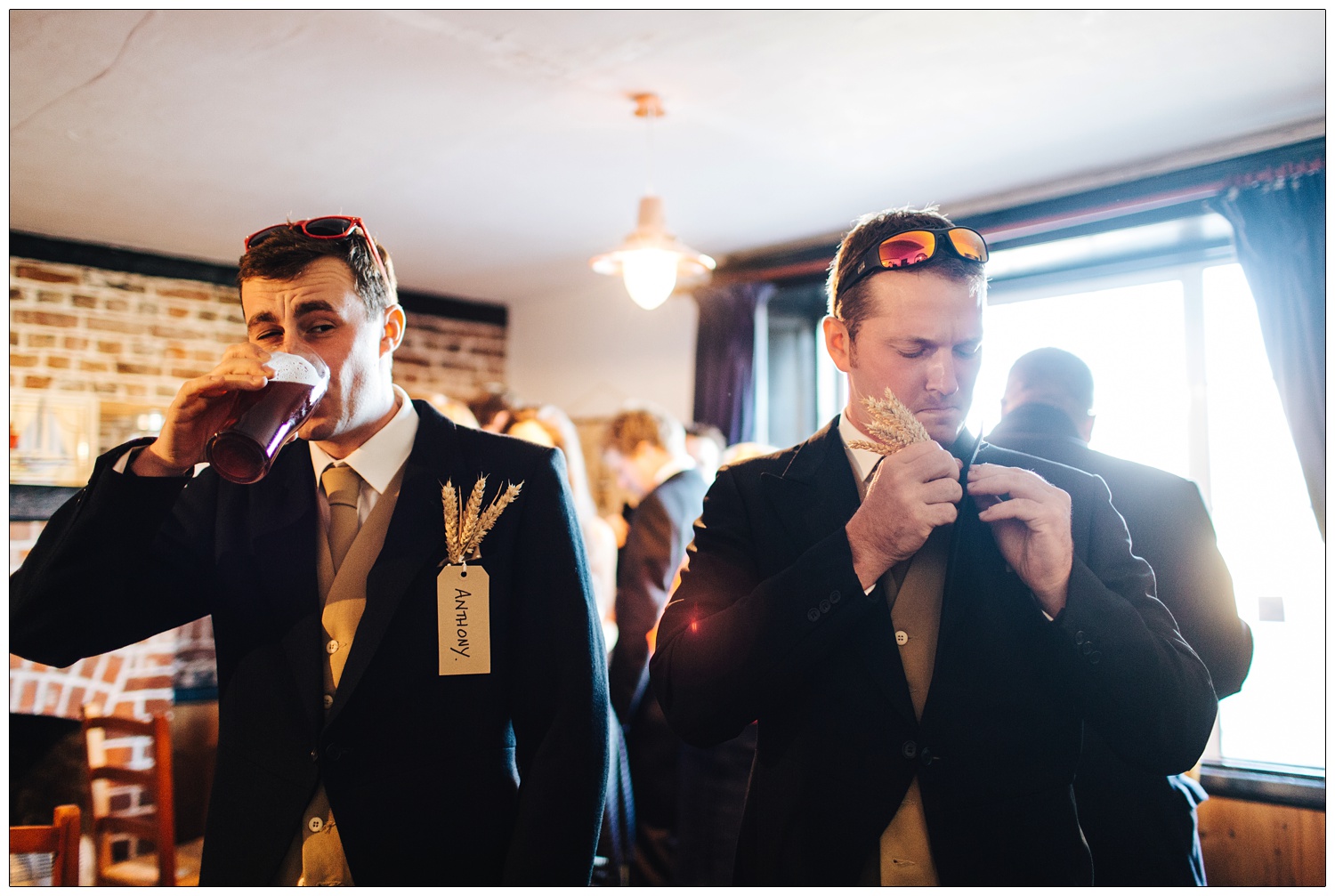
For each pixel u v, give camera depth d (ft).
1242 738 11.02
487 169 11.84
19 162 11.50
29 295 14.52
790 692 3.18
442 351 19.31
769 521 3.47
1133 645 2.94
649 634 10.41
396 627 3.33
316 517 3.52
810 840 3.09
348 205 13.29
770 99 9.67
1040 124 10.23
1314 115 9.87
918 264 3.10
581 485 11.87
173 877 9.36
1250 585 11.19
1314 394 9.80
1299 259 9.98
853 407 3.50
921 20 8.00
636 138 10.78
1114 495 5.21
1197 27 8.06
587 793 3.34
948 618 3.16
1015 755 3.08
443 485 3.56
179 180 12.19
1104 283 12.64
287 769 3.24
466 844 3.26
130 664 13.08
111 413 15.12
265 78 9.19
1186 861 4.38
